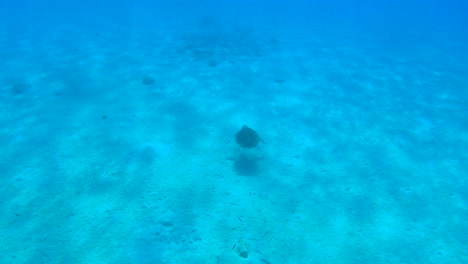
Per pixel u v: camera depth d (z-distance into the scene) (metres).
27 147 5.64
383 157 5.70
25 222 3.93
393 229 4.06
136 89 8.40
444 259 3.63
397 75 10.62
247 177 4.95
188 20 19.84
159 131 6.24
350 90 8.95
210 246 3.64
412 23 25.17
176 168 5.09
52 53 11.93
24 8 24.11
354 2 47.81
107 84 8.77
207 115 6.98
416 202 4.57
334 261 3.55
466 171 5.36
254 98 7.98
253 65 10.73
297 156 5.61
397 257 3.64
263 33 16.64
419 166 5.47
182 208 4.23
